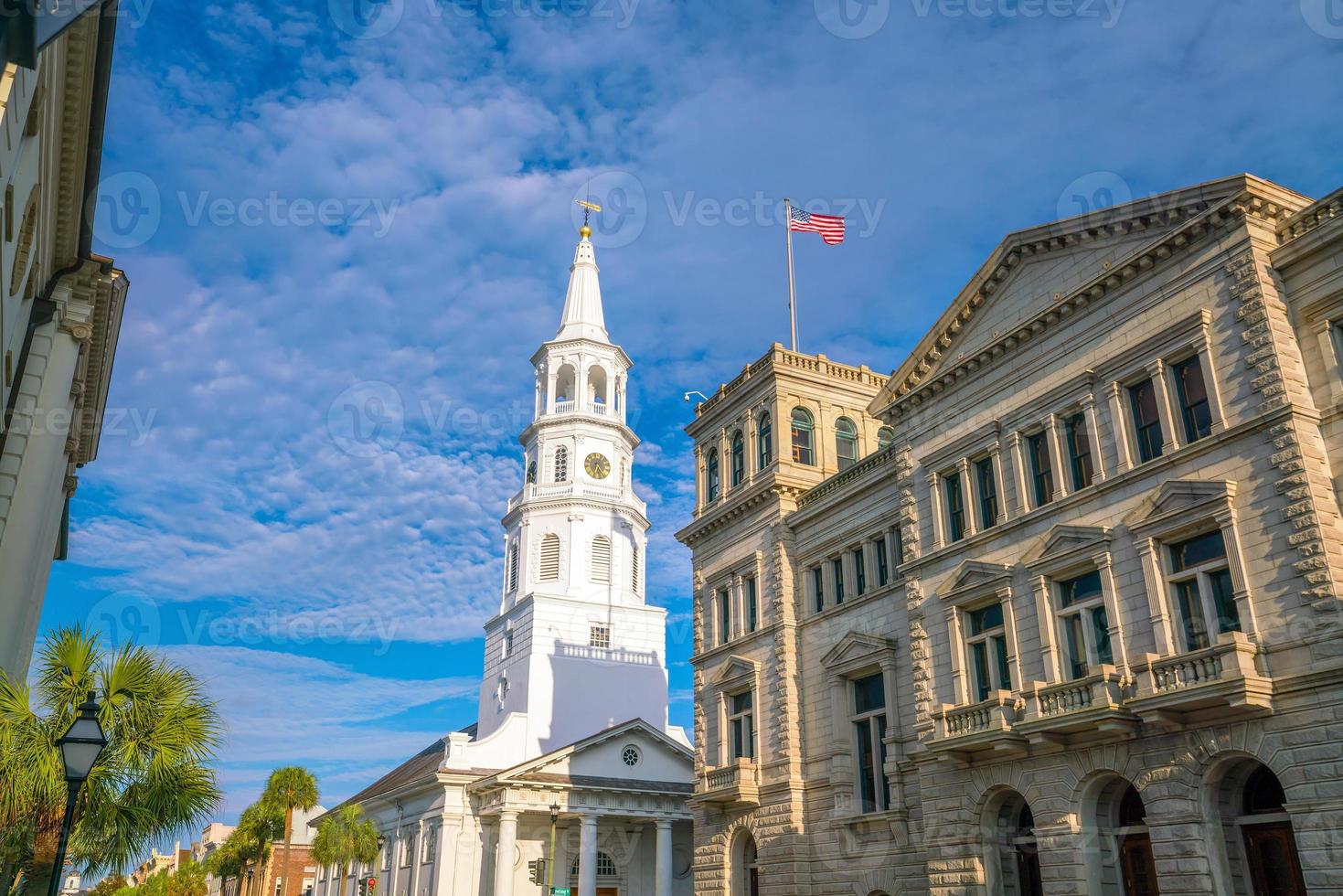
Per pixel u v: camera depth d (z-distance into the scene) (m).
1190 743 25.27
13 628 26.98
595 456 78.12
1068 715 27.31
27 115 19.55
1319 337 25.70
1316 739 22.84
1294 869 23.80
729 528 47.84
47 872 19.31
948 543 34.56
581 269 84.38
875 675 38.62
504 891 58.66
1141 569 27.47
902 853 34.97
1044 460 31.83
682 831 68.81
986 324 35.06
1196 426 27.50
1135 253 29.33
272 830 80.62
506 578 78.88
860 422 47.66
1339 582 23.50
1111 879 27.34
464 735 66.06
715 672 46.41
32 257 25.08
